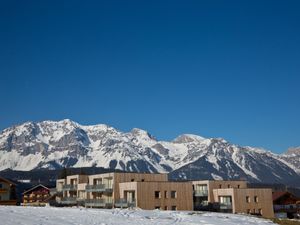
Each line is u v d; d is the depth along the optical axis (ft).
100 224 119.65
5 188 367.25
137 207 266.98
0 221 117.50
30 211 160.86
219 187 344.08
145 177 320.29
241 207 312.09
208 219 148.77
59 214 148.87
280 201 353.72
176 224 128.57
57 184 401.90
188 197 296.51
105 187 314.96
